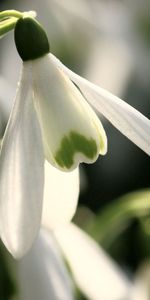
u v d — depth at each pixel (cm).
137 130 8
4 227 8
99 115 19
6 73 18
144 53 19
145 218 14
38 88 8
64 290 12
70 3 18
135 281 14
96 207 21
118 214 13
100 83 18
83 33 18
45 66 8
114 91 18
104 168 21
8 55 18
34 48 8
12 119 8
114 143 21
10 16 9
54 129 8
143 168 21
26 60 8
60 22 18
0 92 14
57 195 9
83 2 18
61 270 12
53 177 9
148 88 19
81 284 13
